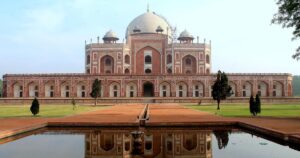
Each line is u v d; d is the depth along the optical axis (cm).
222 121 1555
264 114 2088
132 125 1498
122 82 4941
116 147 995
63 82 4975
